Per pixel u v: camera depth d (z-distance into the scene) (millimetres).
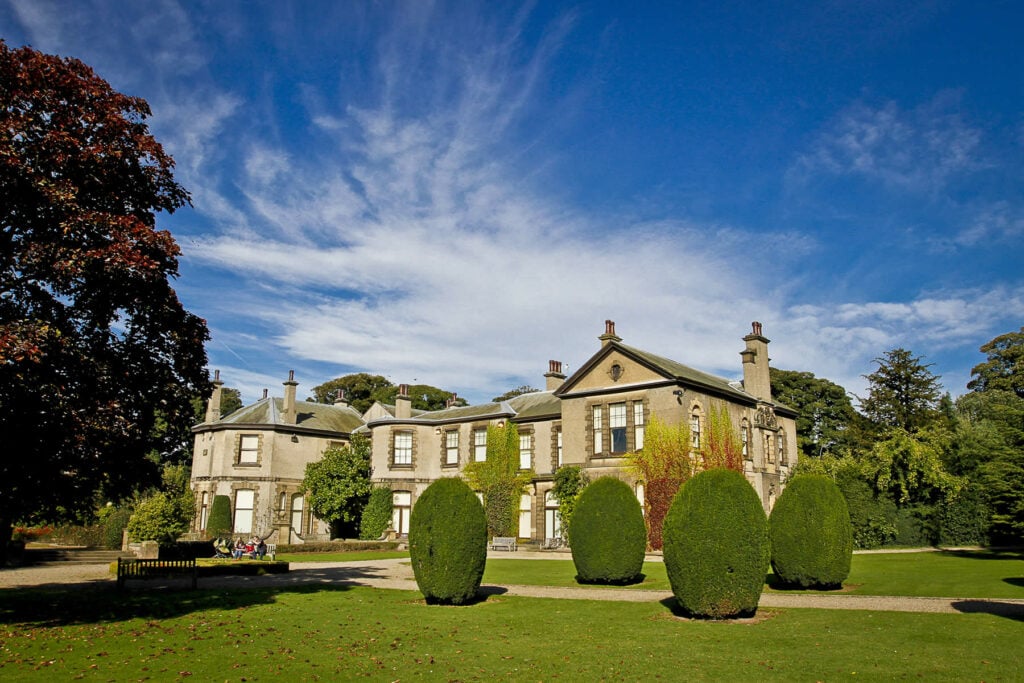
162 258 15070
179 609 16281
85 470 14766
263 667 10711
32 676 10031
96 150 14273
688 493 14953
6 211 13508
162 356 16438
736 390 35250
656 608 16109
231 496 42188
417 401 71688
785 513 18625
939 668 9750
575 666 10617
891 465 32812
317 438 45438
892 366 42812
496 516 37281
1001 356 51969
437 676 10164
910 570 21594
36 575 24328
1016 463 23359
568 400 34156
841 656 10664
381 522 40375
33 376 13094
